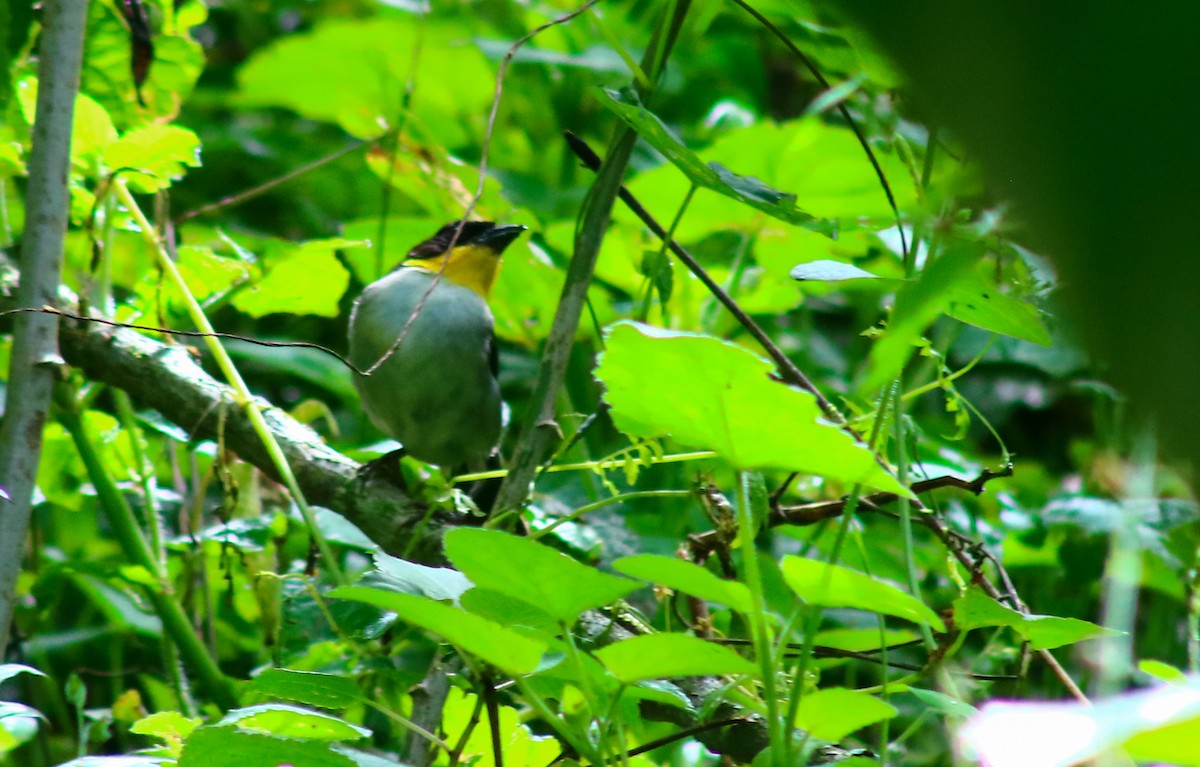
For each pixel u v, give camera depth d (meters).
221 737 4.04
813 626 3.67
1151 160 1.16
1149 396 1.21
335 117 13.89
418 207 13.41
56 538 9.64
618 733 3.79
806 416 3.12
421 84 13.88
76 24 5.79
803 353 10.52
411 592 4.01
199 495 7.14
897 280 4.42
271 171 13.69
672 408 3.34
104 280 7.11
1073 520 7.38
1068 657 7.27
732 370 3.05
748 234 9.46
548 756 5.29
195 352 7.26
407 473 9.49
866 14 1.27
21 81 7.06
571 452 8.50
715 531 5.75
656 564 3.41
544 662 4.15
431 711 5.09
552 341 5.56
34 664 8.16
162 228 7.16
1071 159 1.19
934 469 6.88
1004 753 2.16
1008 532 8.41
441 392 9.15
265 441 6.50
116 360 6.95
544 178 13.77
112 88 7.72
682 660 3.49
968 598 4.42
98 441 7.30
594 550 7.18
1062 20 1.17
